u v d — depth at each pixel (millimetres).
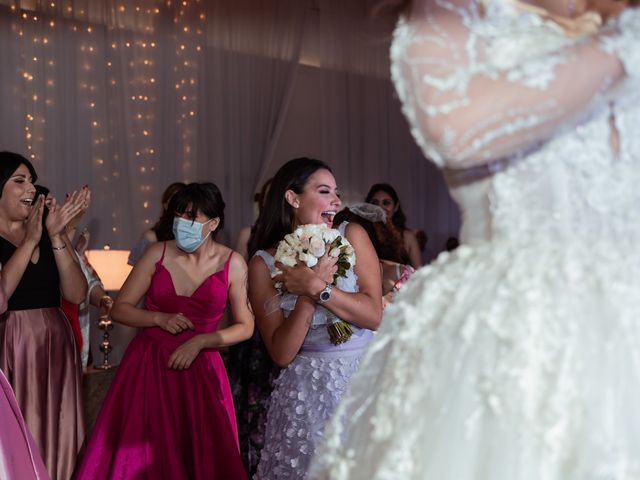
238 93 7645
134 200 6957
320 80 8336
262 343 3646
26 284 3660
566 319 1011
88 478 3311
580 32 1140
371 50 8594
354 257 2496
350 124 8477
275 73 7879
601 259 1036
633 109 1071
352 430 1173
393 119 8758
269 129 7828
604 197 1068
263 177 7805
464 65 1028
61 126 6648
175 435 3373
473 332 1046
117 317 3531
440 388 1055
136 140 7008
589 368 993
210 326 3576
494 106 980
